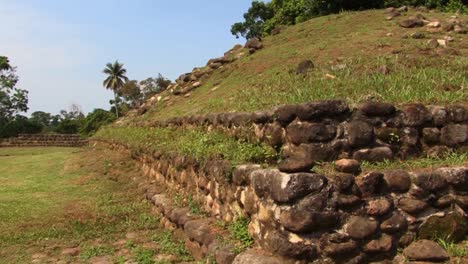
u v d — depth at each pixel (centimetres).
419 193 382
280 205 365
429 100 537
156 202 732
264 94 823
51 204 855
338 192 365
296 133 439
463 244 379
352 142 430
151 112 1477
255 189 406
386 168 412
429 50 880
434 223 381
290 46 1243
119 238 635
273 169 400
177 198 670
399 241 375
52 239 639
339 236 360
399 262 362
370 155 433
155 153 876
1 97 4462
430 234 379
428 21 1120
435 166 419
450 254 362
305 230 354
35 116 7550
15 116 4588
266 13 2950
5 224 714
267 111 523
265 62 1176
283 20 1939
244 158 496
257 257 369
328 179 367
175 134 880
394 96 565
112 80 5188
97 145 1794
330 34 1227
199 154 602
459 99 545
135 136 1208
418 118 454
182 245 562
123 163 1181
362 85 670
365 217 369
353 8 1656
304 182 358
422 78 669
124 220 718
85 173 1202
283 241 359
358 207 370
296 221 353
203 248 482
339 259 358
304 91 718
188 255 533
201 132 734
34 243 622
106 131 1842
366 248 364
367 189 373
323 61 954
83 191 974
